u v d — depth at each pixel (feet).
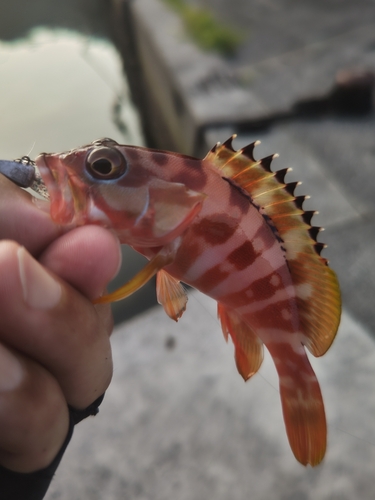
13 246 0.30
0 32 3.36
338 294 0.40
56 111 2.43
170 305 0.43
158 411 0.89
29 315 0.31
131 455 0.83
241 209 0.38
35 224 0.36
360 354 0.92
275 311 0.41
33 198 0.38
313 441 0.42
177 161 0.37
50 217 0.36
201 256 0.38
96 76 2.75
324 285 0.40
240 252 0.38
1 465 0.33
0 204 0.36
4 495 0.33
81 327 0.33
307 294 0.41
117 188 0.36
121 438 0.86
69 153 0.36
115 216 0.36
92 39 3.28
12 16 3.53
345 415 0.82
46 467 0.34
